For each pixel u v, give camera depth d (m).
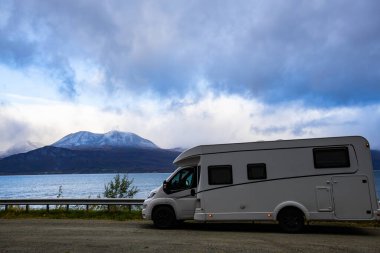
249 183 12.27
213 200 12.41
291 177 12.02
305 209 11.77
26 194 56.97
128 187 21.09
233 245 9.62
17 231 12.01
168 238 10.70
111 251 8.84
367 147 11.71
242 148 12.50
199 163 12.88
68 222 14.68
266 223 14.41
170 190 13.23
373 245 9.68
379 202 11.83
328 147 11.92
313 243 9.95
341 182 11.69
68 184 118.69
